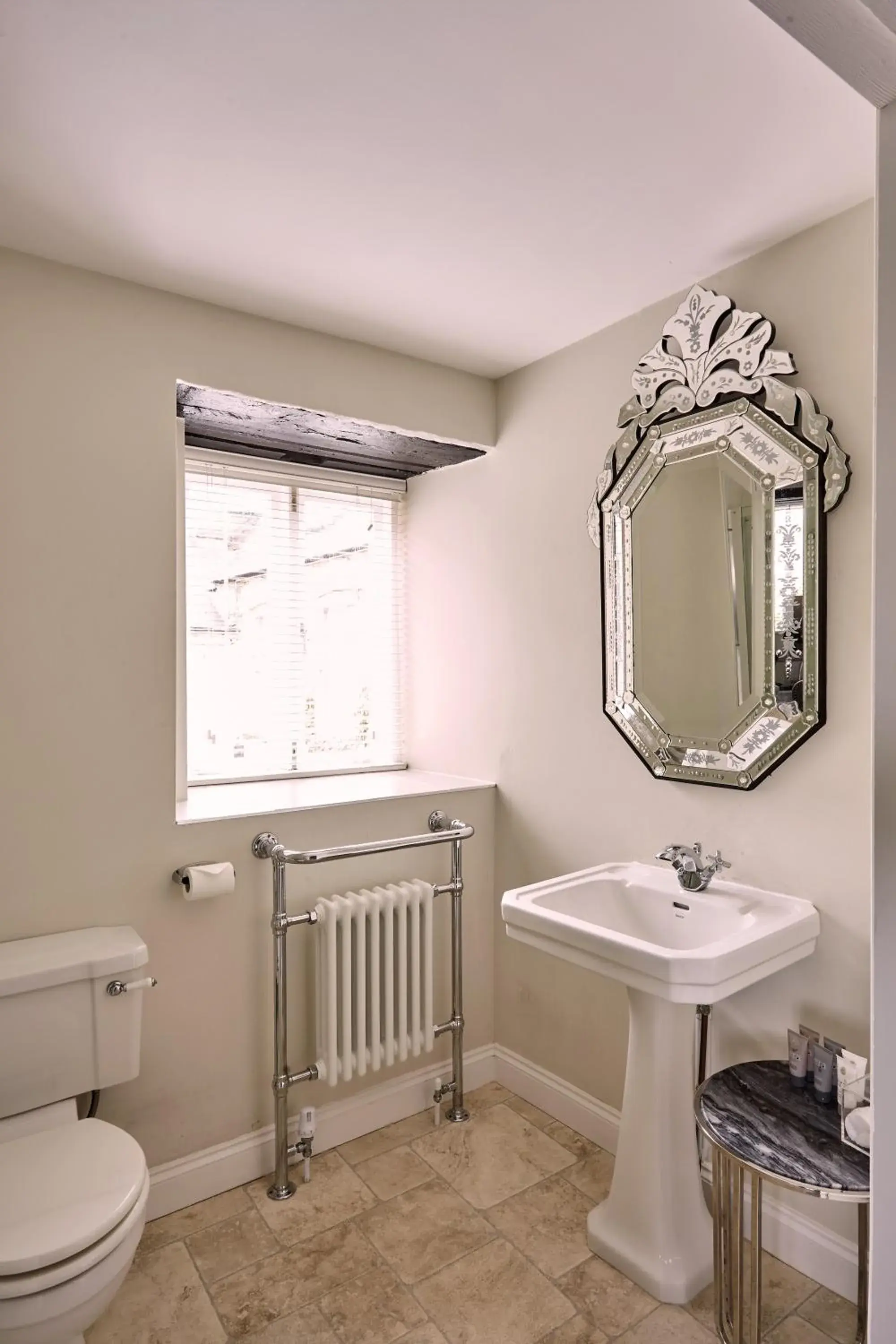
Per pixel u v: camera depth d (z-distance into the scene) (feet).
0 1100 5.55
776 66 4.28
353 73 4.32
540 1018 8.53
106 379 6.55
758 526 6.28
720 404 6.52
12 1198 4.75
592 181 5.36
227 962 7.14
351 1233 6.55
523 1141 7.86
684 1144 6.15
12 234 5.93
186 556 8.26
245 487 9.16
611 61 4.25
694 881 6.56
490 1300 5.84
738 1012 6.53
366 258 6.35
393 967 7.91
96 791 6.49
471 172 5.25
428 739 10.05
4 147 4.90
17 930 6.19
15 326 6.16
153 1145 6.77
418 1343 5.47
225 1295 5.89
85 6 3.83
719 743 6.61
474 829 8.88
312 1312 5.73
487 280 6.73
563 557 8.14
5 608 6.11
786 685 6.13
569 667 8.09
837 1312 5.66
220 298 6.98
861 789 5.76
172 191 5.41
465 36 4.05
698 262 6.47
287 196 5.49
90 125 4.71
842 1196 4.49
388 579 10.28
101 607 6.51
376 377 8.05
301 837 7.59
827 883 5.97
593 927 5.82
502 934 9.02
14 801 6.16
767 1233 6.32
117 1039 5.99
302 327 7.57
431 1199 6.98
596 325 7.62
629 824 7.51
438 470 9.81
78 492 6.41
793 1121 5.20
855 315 5.70
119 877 6.59
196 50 4.13
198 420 7.95
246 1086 7.26
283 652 9.40
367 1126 8.00
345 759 9.91
